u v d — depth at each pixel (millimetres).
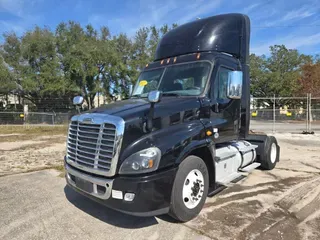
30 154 9602
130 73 29016
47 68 27578
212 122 4574
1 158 8828
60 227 3826
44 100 31016
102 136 3598
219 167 4965
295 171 6770
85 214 4250
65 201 4801
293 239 3453
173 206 3693
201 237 3516
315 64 35719
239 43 5707
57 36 30547
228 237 3506
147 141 3582
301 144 11922
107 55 27656
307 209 4363
